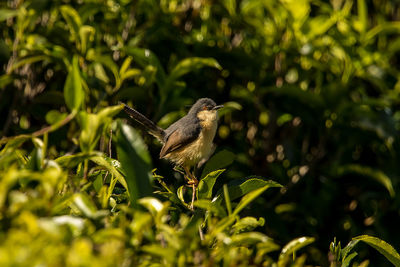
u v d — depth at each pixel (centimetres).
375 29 1098
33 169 512
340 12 1125
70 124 898
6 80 860
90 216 472
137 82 1016
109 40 1036
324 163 1116
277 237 989
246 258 483
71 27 892
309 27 1070
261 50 1088
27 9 895
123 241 422
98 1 1017
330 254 1013
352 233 1040
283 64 1088
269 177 1071
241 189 647
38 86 1017
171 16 1089
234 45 1134
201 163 1004
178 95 966
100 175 645
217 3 1133
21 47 870
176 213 680
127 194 628
